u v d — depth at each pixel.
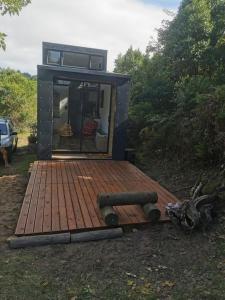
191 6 14.14
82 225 5.67
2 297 3.85
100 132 13.33
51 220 5.86
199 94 9.41
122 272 4.43
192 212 5.45
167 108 13.29
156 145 11.65
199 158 8.98
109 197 6.02
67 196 7.29
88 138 13.80
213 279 4.22
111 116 12.23
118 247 5.16
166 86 13.59
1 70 27.61
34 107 27.56
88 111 14.02
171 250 5.03
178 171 9.58
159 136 11.12
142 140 13.09
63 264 4.62
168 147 10.94
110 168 10.48
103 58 15.02
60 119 13.73
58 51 14.57
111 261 4.72
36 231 5.39
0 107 25.58
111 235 5.47
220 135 7.77
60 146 12.89
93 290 4.02
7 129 13.65
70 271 4.44
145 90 13.98
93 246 5.20
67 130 13.50
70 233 5.52
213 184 6.63
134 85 15.34
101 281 4.21
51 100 11.15
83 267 4.55
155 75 14.62
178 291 4.00
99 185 8.31
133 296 3.90
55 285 4.11
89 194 7.50
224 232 5.42
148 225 5.93
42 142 11.34
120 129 11.91
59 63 14.65
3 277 4.26
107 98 13.09
